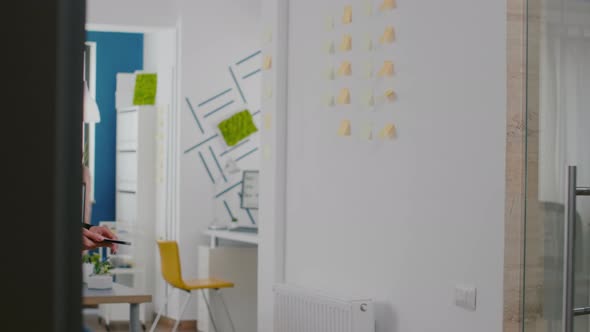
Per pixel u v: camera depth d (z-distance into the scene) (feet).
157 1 24.68
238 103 25.27
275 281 15.44
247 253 23.17
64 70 1.48
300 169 14.94
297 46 15.08
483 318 10.11
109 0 24.17
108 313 24.89
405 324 11.77
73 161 1.49
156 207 26.22
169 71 25.68
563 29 7.67
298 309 13.55
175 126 25.04
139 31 25.32
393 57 12.13
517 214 9.62
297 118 15.07
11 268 1.44
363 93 12.89
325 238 14.05
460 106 10.61
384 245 12.31
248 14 25.36
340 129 13.47
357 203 13.06
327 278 13.97
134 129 26.76
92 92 28.91
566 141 7.71
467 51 10.49
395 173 12.05
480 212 10.21
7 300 1.44
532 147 7.61
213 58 25.02
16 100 1.45
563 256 7.52
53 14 1.46
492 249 9.96
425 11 11.37
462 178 10.56
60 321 1.46
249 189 23.77
